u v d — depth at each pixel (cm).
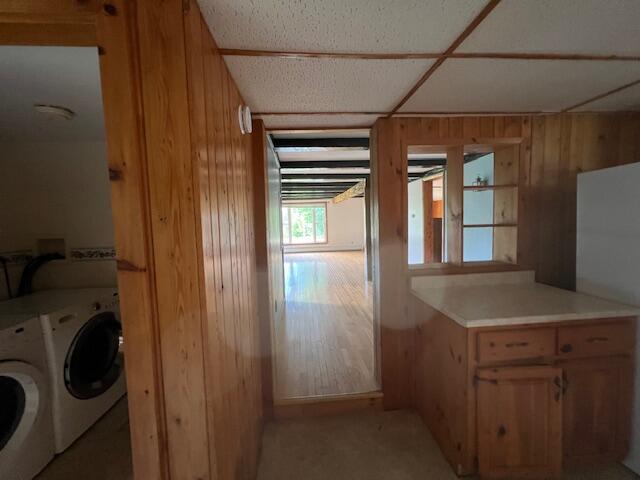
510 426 135
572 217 194
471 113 181
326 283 586
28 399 155
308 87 140
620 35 103
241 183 140
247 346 143
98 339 208
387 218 192
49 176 235
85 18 78
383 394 202
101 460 168
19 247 230
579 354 137
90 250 241
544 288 181
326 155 326
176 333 85
